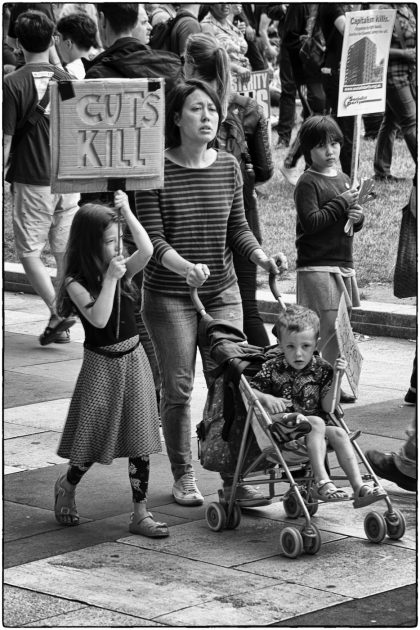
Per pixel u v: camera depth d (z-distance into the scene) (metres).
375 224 30.83
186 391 15.15
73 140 13.73
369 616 11.68
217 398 14.54
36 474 16.48
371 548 13.68
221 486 16.11
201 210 14.80
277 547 13.71
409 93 31.69
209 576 12.75
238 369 13.84
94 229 13.73
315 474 13.55
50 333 23.89
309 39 32.00
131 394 13.94
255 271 17.27
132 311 14.12
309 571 12.92
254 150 18.02
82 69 24.06
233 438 14.30
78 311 13.91
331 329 18.64
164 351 15.03
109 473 16.69
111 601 12.05
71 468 14.29
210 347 14.56
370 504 13.91
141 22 20.61
